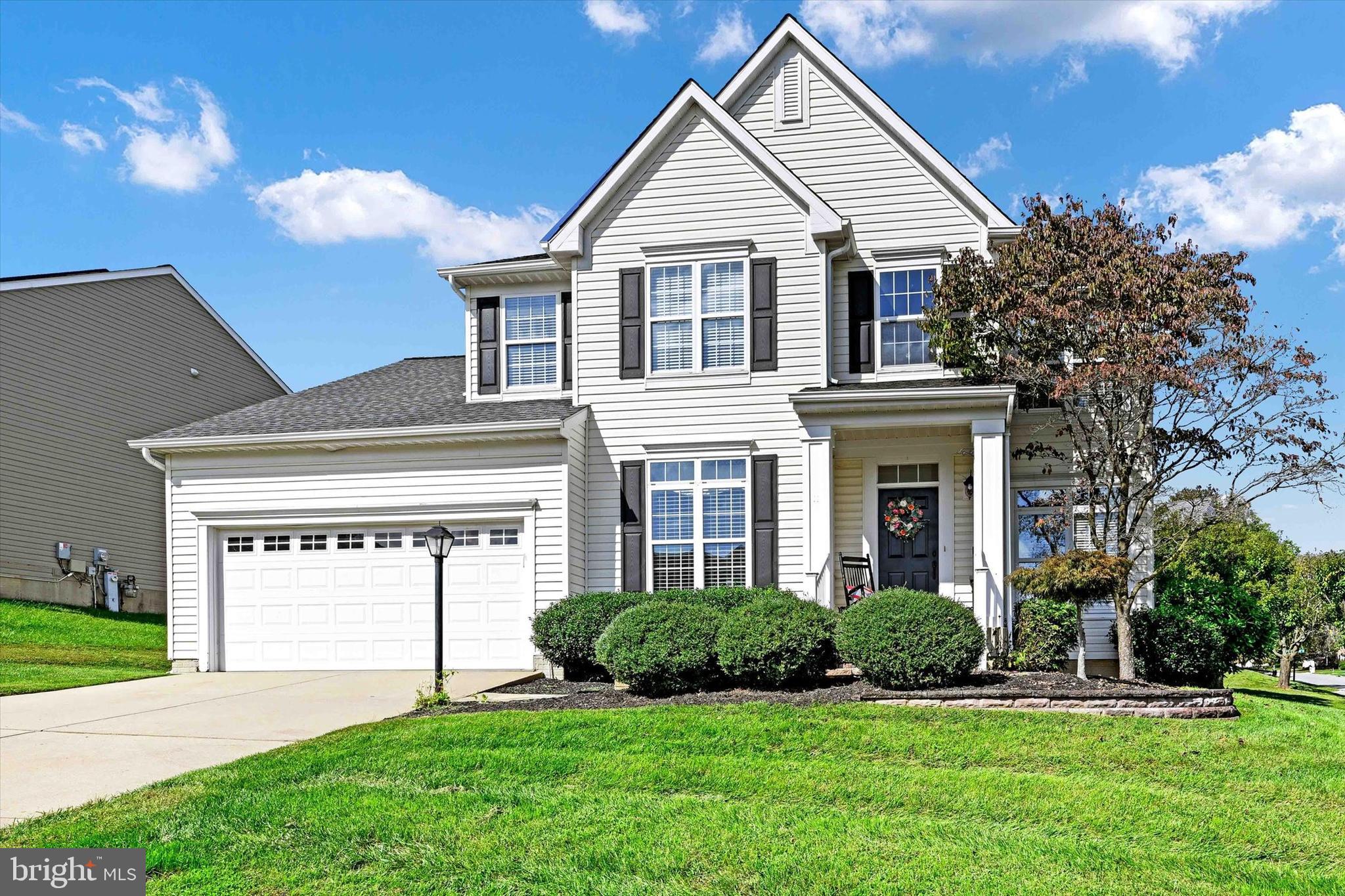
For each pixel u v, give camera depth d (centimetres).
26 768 1105
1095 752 1062
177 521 1906
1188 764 1037
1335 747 1116
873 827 866
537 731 1140
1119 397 1492
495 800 927
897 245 1861
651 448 1822
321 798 938
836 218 1775
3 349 2594
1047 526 1653
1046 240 1594
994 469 1617
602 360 1862
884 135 1900
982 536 1605
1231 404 1445
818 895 749
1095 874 784
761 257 1822
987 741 1087
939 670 1270
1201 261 1505
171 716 1368
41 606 2589
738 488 1791
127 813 924
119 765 1112
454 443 1808
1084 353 1539
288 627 1861
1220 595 1641
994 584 1586
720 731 1116
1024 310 1545
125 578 2927
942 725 1136
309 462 1867
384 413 1941
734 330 1819
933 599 1320
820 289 1797
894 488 1836
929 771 1004
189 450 1897
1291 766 1038
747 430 1797
